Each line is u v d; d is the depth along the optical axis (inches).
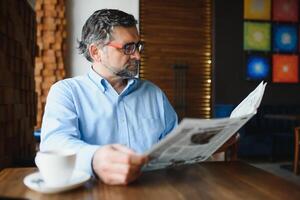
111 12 41.7
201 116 172.4
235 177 30.4
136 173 27.0
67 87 42.8
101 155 27.1
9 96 49.6
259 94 32.4
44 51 137.3
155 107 48.0
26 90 60.8
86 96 43.2
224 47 174.9
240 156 165.5
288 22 184.7
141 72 163.6
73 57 143.6
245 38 177.9
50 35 137.9
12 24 51.5
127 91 45.8
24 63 59.3
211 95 173.8
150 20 164.1
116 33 40.8
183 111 169.2
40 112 133.9
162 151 27.2
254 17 179.3
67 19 143.3
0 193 24.6
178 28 167.9
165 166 32.4
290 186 27.6
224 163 36.5
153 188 26.6
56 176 24.8
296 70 185.0
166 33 166.4
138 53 42.3
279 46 183.3
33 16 67.2
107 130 42.8
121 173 26.0
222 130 28.3
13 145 51.7
